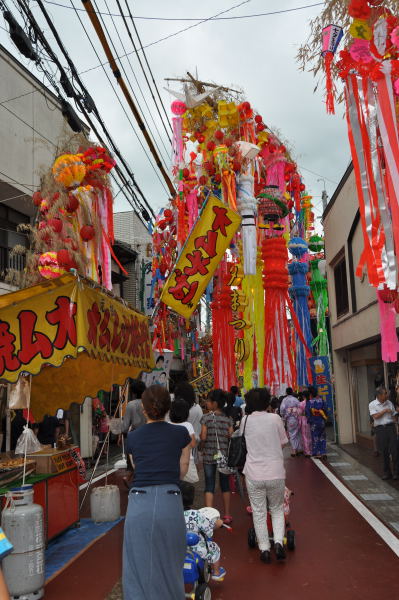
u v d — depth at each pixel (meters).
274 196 12.17
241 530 6.91
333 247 16.44
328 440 17.83
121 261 23.34
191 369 31.09
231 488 9.58
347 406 16.48
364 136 4.68
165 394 4.03
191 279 9.35
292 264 15.30
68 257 6.89
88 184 7.84
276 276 11.66
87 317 5.08
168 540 3.54
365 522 7.13
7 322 4.93
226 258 12.95
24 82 12.25
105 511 7.43
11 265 12.07
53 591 4.96
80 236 7.55
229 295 12.75
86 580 5.22
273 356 11.49
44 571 5.08
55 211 7.35
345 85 4.78
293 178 13.37
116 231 25.20
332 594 4.74
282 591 4.84
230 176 10.75
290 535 6.03
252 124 11.74
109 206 8.13
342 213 14.83
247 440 5.87
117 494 7.62
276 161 12.40
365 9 4.59
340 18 5.19
